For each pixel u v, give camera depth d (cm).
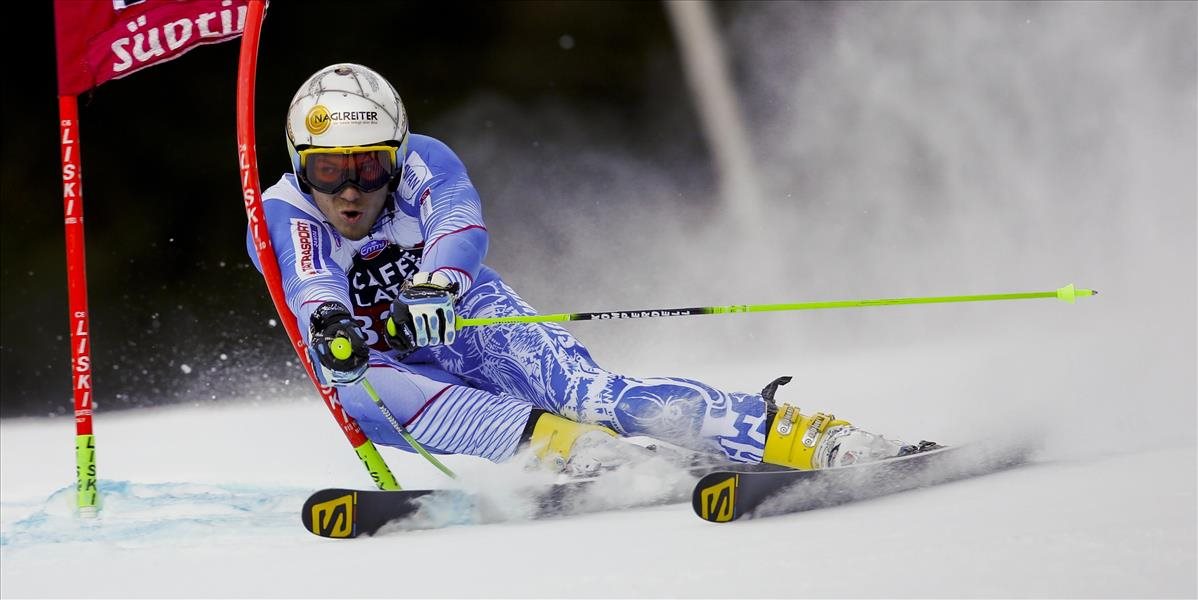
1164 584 972
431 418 1564
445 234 1514
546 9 5909
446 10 5888
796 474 1366
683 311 1508
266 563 1268
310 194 1556
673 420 1543
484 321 1483
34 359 4631
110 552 1400
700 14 5369
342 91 1494
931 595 976
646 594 1033
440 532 1403
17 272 4956
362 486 1884
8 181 5134
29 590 1209
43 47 5291
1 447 2939
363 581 1150
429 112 5847
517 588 1084
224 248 5262
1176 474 1381
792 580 1043
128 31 1753
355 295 1616
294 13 5706
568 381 1597
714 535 1259
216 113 5453
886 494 1426
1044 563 1044
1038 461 1554
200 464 2252
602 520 1415
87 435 1698
